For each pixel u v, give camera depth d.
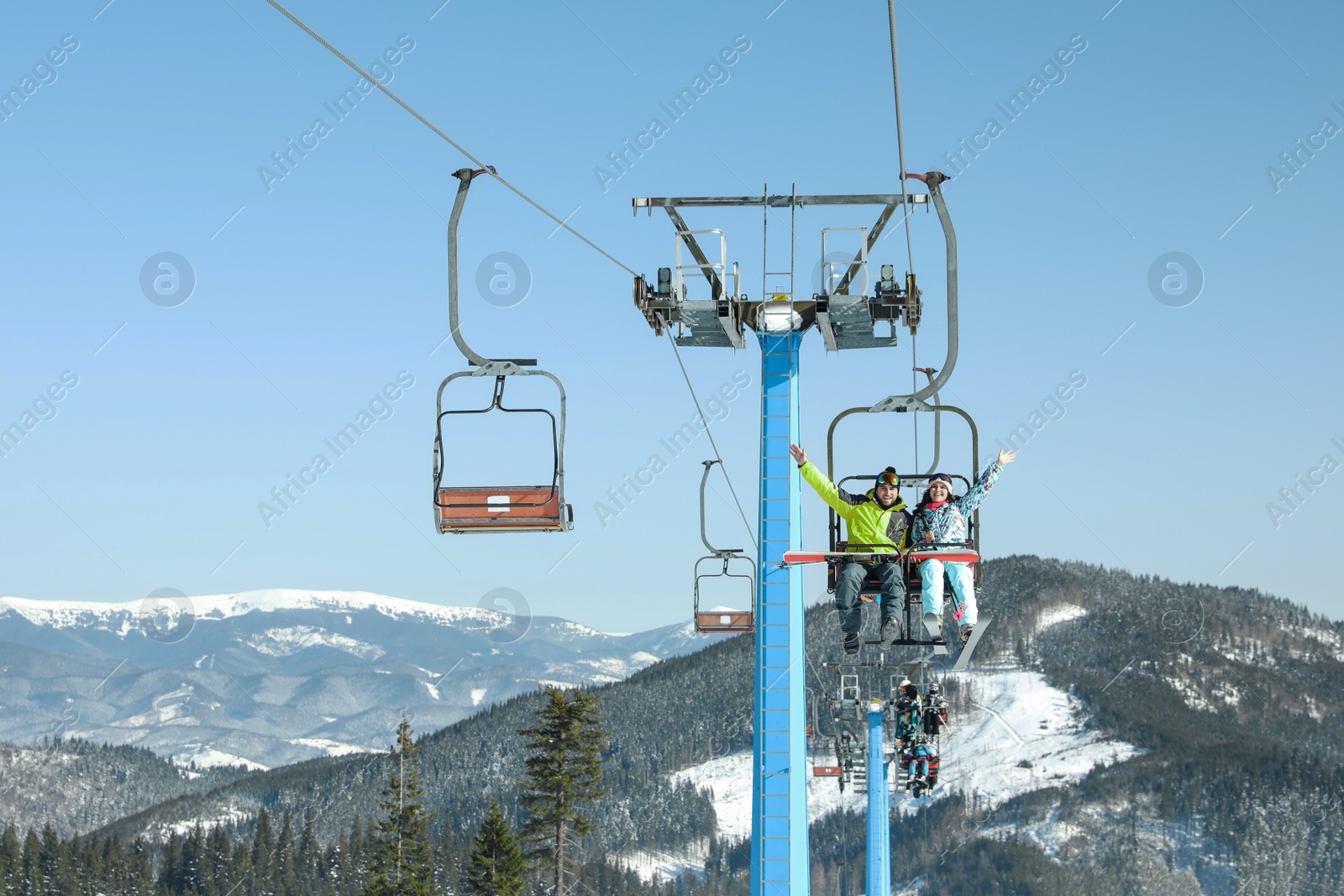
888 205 15.78
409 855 70.75
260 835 158.25
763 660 17.00
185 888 151.50
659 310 16.47
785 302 16.92
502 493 13.01
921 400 14.43
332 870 146.62
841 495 13.59
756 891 16.58
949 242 14.42
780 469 17.12
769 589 17.14
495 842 63.03
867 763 31.00
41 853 147.12
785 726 16.86
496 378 13.09
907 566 13.01
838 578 13.09
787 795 16.81
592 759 63.22
